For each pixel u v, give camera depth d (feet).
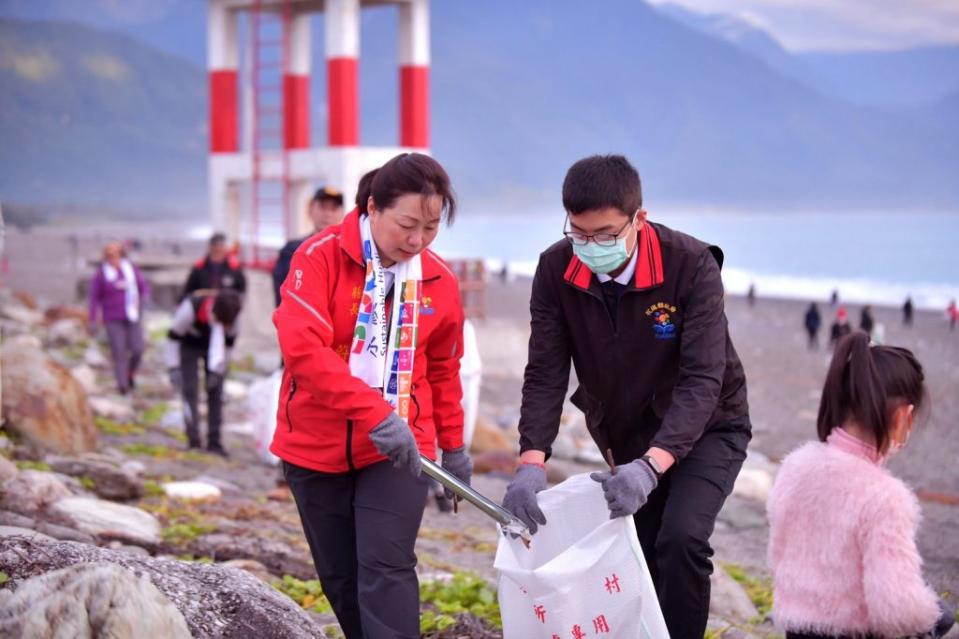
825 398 11.39
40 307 83.35
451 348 13.07
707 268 13.00
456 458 13.39
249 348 64.18
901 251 326.44
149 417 40.63
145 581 10.71
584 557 12.00
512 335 71.31
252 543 20.86
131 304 45.83
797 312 131.34
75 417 27.68
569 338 13.71
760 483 33.65
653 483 12.21
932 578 23.20
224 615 12.37
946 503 34.53
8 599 10.38
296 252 12.57
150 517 20.92
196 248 268.82
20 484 20.12
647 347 13.26
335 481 12.94
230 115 88.94
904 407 11.06
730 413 13.66
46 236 307.78
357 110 80.07
